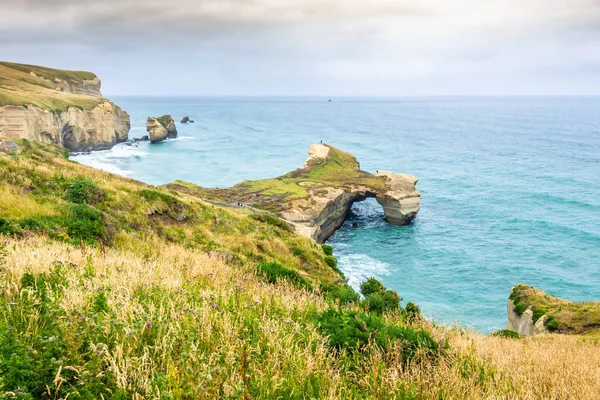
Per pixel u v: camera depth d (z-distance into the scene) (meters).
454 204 94.75
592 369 9.54
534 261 62.28
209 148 176.12
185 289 8.65
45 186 23.56
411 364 6.70
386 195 81.44
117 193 27.39
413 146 192.62
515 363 8.66
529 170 132.00
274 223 42.94
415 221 83.62
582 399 6.89
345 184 88.25
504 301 49.66
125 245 19.83
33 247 11.71
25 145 93.75
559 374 8.15
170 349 5.15
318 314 8.87
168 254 19.23
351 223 84.25
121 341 5.20
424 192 105.62
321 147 118.75
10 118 104.06
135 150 161.75
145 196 29.19
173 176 120.75
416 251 66.94
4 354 4.27
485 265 60.69
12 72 177.88
